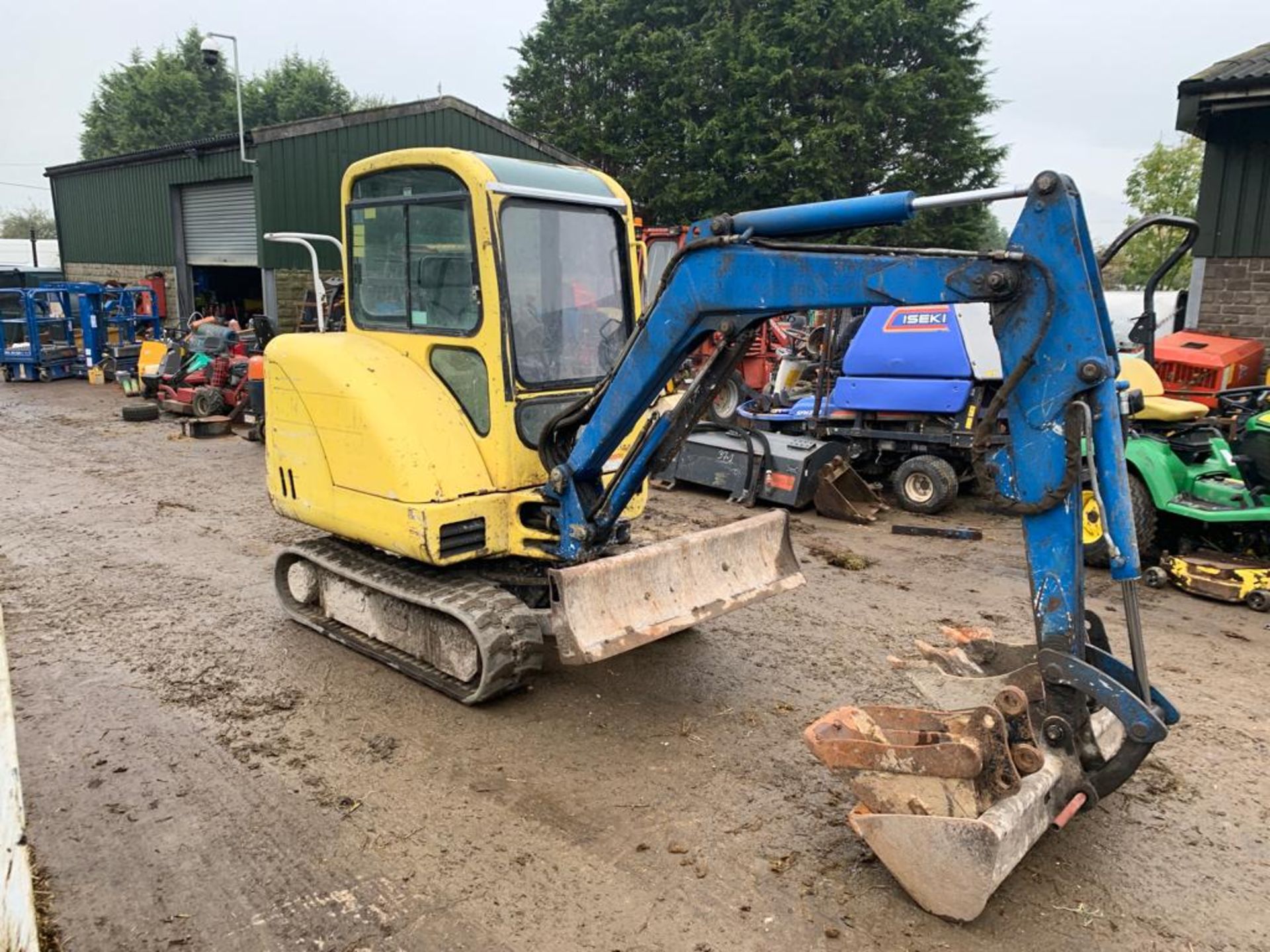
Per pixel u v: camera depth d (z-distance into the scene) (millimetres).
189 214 18016
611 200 4387
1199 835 3225
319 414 4301
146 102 40594
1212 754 3793
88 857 3029
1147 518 6055
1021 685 2926
